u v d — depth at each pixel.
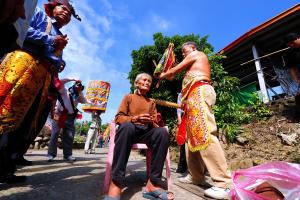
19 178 2.29
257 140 5.85
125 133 2.08
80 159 4.56
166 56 3.07
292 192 1.22
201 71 2.79
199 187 2.87
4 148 2.21
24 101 2.10
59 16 2.54
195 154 2.89
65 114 3.34
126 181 2.73
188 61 2.86
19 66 2.06
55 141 4.02
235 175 1.49
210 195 2.31
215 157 2.39
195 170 2.93
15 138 2.27
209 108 2.57
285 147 5.34
